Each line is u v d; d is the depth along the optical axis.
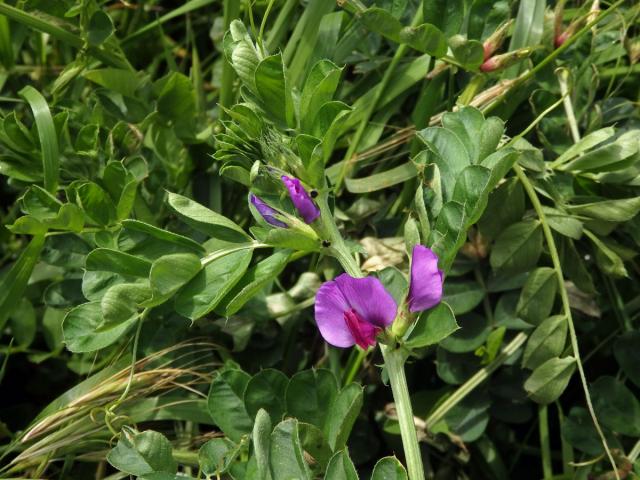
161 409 0.44
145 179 0.47
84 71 0.48
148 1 0.54
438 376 0.47
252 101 0.40
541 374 0.42
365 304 0.36
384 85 0.48
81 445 0.44
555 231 0.44
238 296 0.37
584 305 0.45
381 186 0.46
